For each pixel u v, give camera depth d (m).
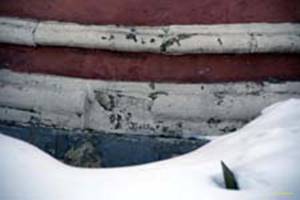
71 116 3.18
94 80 3.21
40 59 3.28
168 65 3.19
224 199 2.35
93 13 3.22
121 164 3.12
